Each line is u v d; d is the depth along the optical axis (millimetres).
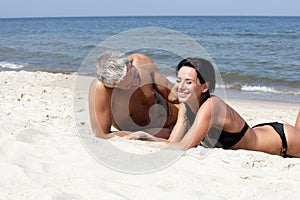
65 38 31547
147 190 2854
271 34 32219
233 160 3539
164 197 2762
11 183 2949
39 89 8031
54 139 3961
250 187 2986
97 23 68562
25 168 3211
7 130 4188
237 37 29406
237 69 14289
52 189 2787
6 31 45031
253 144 4000
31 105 6055
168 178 3076
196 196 2799
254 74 13250
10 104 6008
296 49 21328
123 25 57750
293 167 3508
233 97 9898
